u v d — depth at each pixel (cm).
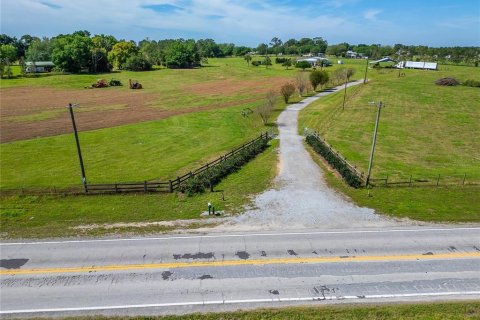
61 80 10881
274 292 1714
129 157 4034
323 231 2292
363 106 6744
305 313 1566
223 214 2562
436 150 4281
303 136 4841
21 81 10550
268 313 1571
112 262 1966
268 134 4897
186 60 15112
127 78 11700
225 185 3141
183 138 4825
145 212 2619
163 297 1688
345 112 6284
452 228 2323
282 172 3438
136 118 6075
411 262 1941
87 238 2241
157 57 16125
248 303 1645
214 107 7038
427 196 2855
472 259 1972
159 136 4922
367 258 1978
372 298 1672
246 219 2477
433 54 19188
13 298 1689
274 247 2097
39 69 13212
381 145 4447
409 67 14462
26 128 5366
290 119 5878
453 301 1648
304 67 14462
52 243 2181
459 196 2852
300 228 2338
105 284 1781
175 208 2680
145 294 1709
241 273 1856
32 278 1834
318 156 3944
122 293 1717
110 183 3231
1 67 10988
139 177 3403
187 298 1680
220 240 2186
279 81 10919
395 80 10369
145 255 2028
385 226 2358
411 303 1636
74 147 4416
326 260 1961
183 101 7775
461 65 16425
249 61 17788
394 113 6209
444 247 2089
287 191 2972
